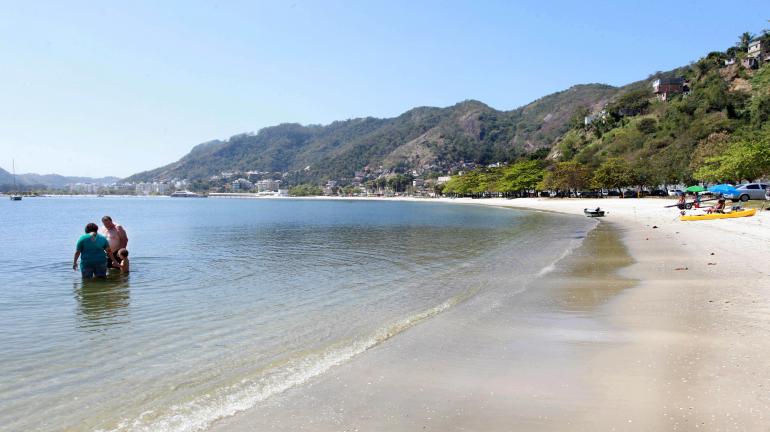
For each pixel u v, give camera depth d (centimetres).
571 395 684
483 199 17362
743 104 12962
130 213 9619
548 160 18438
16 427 647
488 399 682
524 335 1010
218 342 1030
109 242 1953
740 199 5597
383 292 1587
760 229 2931
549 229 4372
